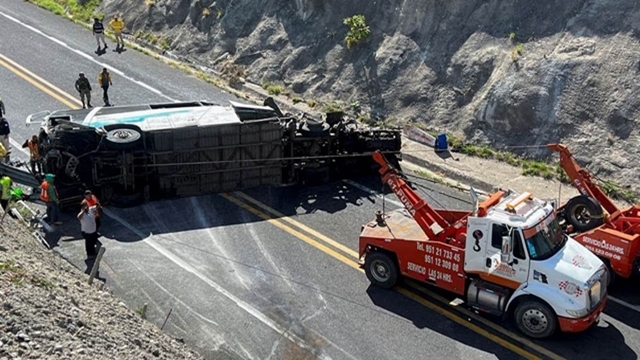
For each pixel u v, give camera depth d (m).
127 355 11.04
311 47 26.25
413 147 22.20
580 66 21.23
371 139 20.62
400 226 16.12
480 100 22.36
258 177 20.06
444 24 24.06
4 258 12.36
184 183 19.44
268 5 28.06
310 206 19.16
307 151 20.25
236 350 13.72
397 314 14.88
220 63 27.66
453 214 15.97
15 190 18.17
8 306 10.73
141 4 31.34
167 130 18.92
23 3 34.34
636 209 15.88
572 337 14.20
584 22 21.84
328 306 15.09
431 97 23.34
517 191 19.75
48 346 10.29
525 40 22.48
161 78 26.80
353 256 16.86
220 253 16.92
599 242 15.59
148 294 15.28
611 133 20.34
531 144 21.27
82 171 18.52
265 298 15.29
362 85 24.56
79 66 27.28
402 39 24.58
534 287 13.88
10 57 27.64
